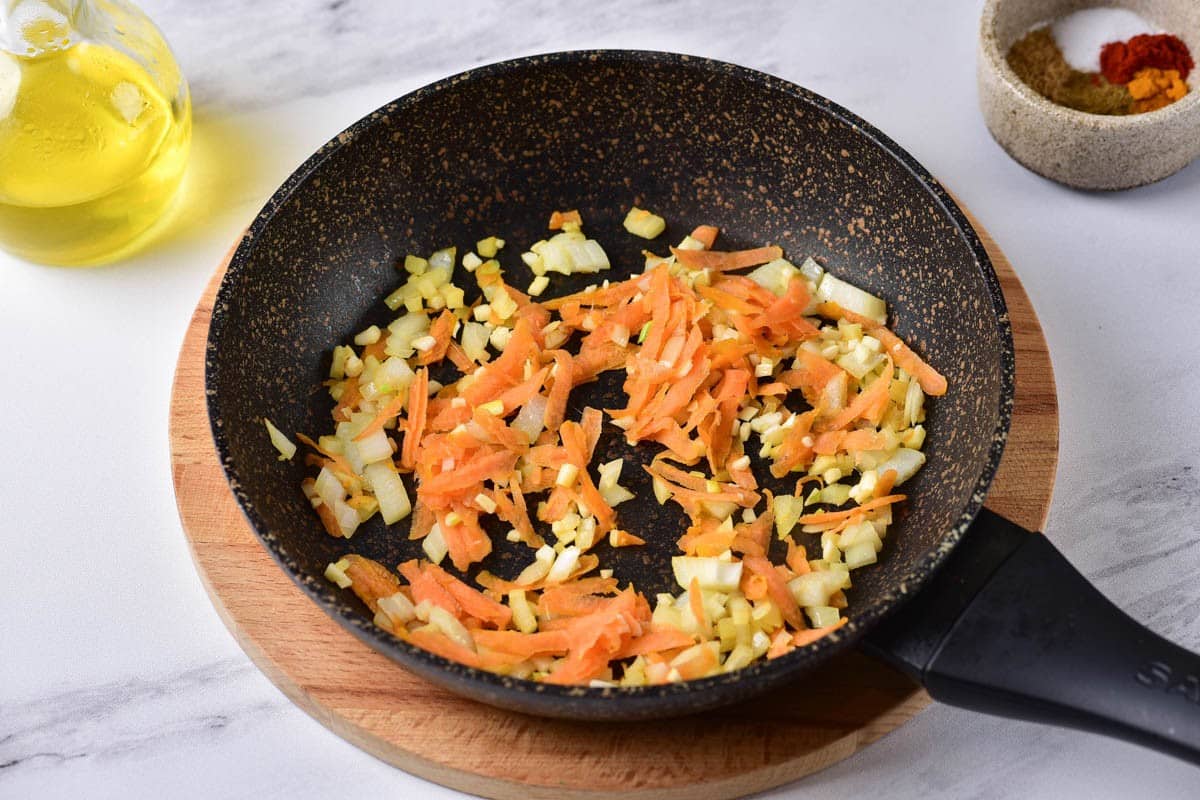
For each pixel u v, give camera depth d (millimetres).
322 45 741
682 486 613
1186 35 688
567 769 556
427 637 572
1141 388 642
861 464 613
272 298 626
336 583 591
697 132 661
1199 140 658
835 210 655
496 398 631
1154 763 574
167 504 629
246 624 580
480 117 656
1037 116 660
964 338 614
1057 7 702
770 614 581
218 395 575
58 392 652
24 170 633
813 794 573
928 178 616
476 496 608
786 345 643
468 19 749
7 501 629
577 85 654
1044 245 675
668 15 747
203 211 691
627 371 640
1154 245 675
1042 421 610
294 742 585
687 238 670
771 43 735
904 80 721
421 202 667
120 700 592
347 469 614
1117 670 515
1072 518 617
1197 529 614
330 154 631
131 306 671
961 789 572
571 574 596
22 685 594
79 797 576
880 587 589
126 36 656
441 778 566
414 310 656
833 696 564
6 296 673
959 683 524
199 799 575
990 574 537
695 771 554
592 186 681
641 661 572
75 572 615
